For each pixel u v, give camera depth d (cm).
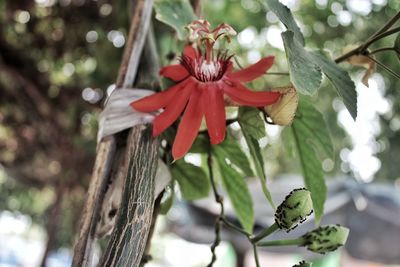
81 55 103
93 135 104
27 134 115
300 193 36
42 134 113
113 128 37
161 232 171
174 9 46
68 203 123
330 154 46
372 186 154
